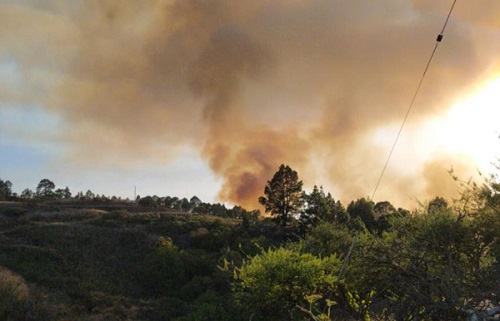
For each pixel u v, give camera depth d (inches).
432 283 269.0
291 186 2876.5
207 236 2384.4
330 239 534.0
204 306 1061.1
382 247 316.5
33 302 1277.1
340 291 353.1
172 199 4894.2
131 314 1406.3
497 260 279.0
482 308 252.8
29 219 2554.1
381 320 309.3
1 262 1715.1
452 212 318.3
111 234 2310.5
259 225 2709.2
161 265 1811.0
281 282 365.1
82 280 1702.8
